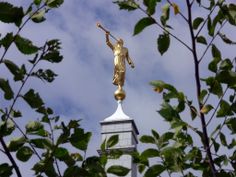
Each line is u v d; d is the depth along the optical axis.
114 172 6.91
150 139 7.48
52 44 6.33
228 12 6.59
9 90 6.22
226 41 6.71
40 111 6.66
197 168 7.18
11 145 6.50
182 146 7.23
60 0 6.30
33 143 6.56
